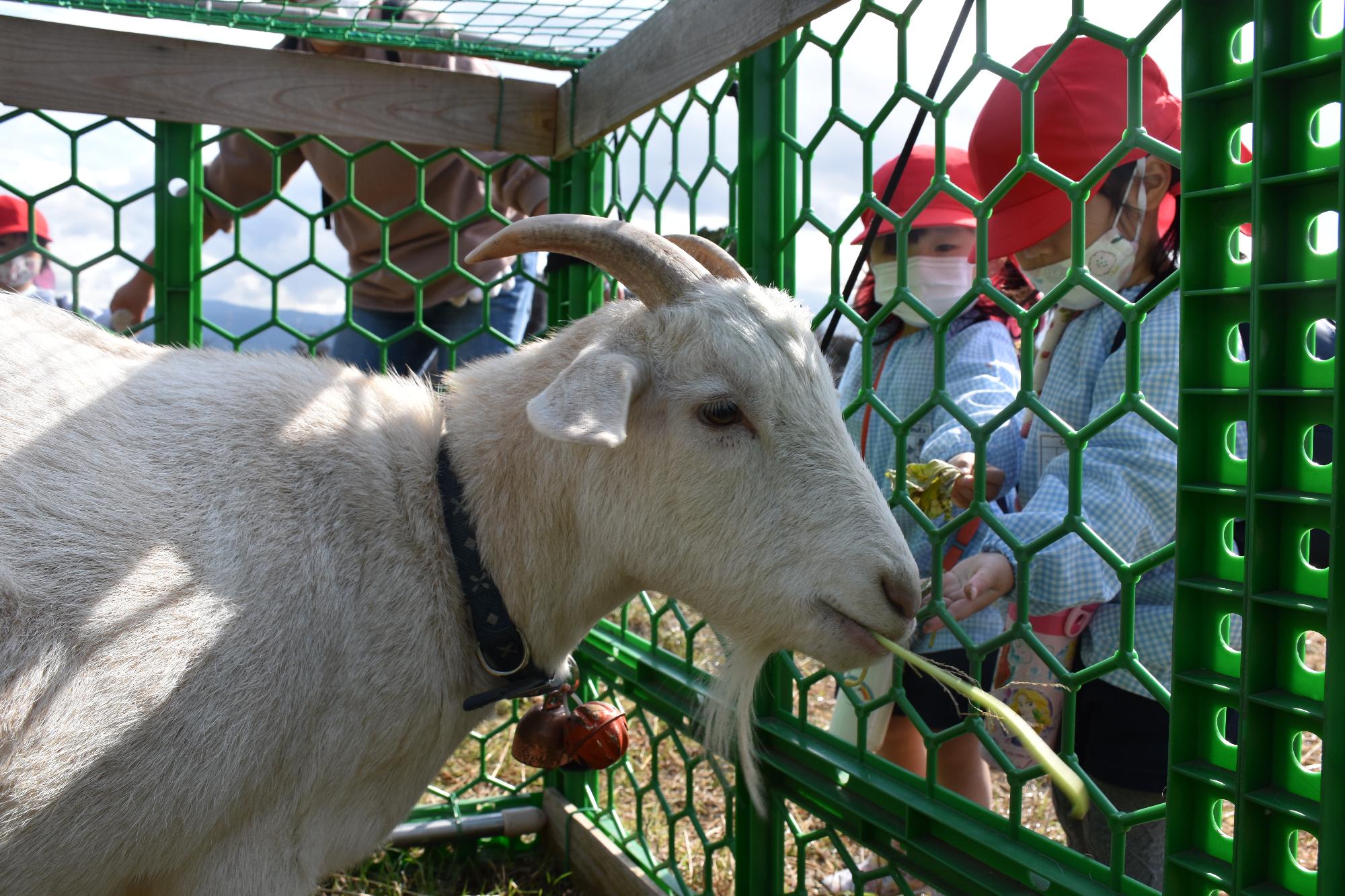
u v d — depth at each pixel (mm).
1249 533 544
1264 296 539
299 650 690
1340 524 509
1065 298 850
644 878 1056
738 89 930
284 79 1140
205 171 1339
